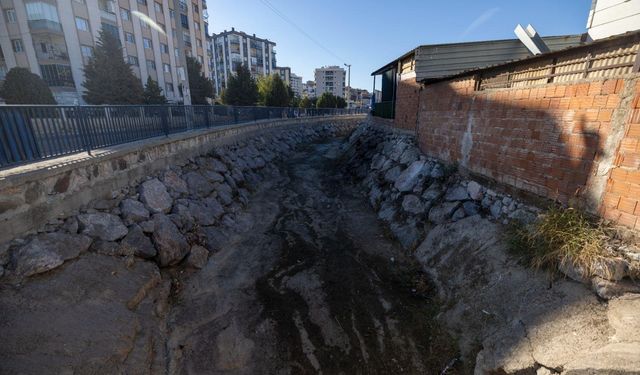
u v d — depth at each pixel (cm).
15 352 255
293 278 512
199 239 583
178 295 459
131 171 561
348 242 638
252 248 616
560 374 246
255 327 400
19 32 2370
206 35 4394
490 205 485
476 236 462
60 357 269
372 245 619
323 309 435
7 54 2425
